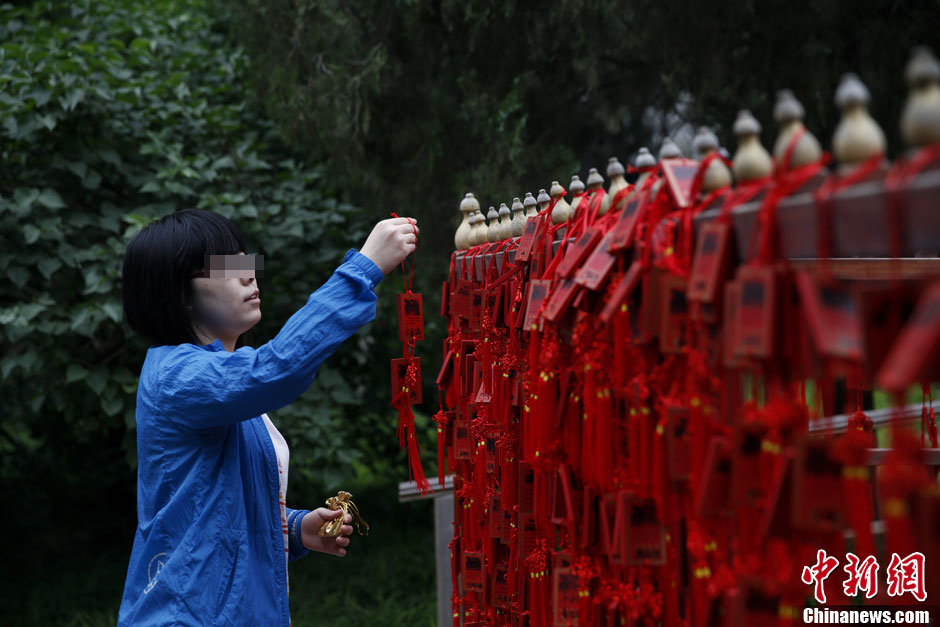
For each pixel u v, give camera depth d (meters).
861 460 0.68
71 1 4.18
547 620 1.24
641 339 0.89
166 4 4.48
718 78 3.41
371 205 4.19
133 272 1.52
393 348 4.61
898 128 3.39
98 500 5.92
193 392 1.38
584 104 4.09
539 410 1.14
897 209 0.57
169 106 4.01
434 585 4.54
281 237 4.04
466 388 1.68
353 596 4.36
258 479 1.55
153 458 1.44
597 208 1.10
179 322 1.53
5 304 3.82
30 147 3.75
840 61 3.37
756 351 0.67
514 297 1.36
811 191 0.67
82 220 3.79
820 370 0.65
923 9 3.28
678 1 3.30
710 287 0.74
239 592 1.41
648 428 0.90
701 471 0.80
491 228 1.58
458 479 1.76
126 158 3.99
